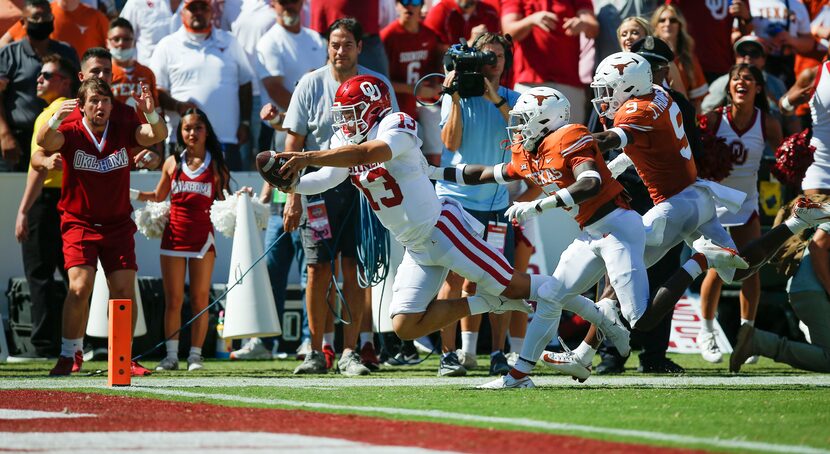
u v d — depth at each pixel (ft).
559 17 125.39
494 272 73.10
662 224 77.56
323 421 53.47
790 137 110.32
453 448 44.75
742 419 55.83
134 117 94.48
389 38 126.62
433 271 74.18
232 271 101.40
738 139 107.76
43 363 106.52
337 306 110.83
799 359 89.97
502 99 91.35
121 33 120.06
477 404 62.69
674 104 78.54
